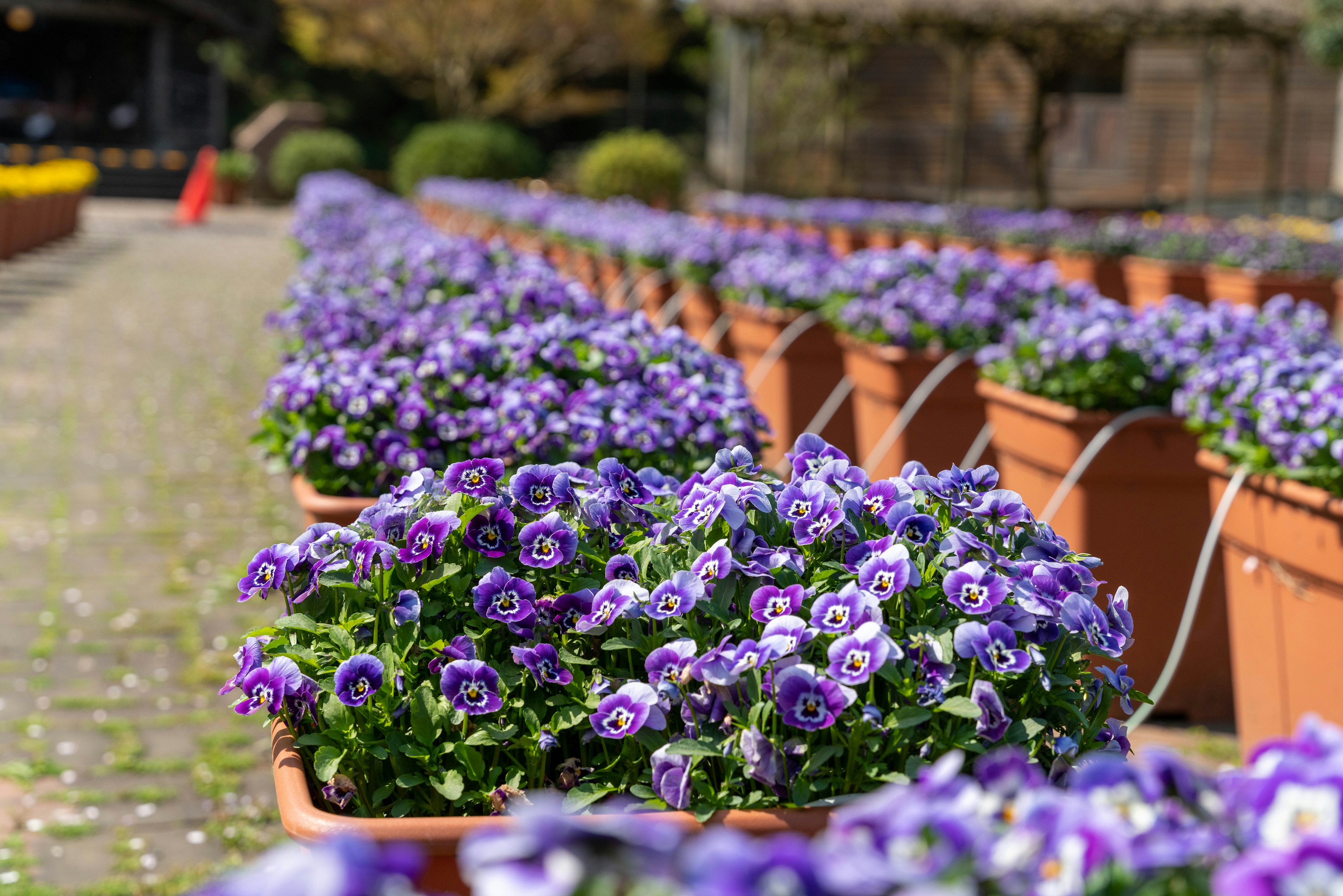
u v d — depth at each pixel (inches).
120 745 141.3
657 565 78.1
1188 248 493.0
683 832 65.8
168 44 1251.2
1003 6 706.8
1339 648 118.4
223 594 192.1
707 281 318.7
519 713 75.9
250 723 148.5
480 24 1179.9
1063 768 71.4
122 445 285.0
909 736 70.1
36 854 117.6
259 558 79.9
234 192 1154.7
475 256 247.8
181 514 234.2
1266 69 782.5
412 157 960.3
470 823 66.0
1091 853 37.1
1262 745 43.9
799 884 33.0
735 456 87.4
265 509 240.2
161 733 145.0
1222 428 137.8
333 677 76.5
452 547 82.7
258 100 1561.3
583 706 75.1
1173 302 187.9
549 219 508.4
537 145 1417.3
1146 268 482.6
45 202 694.5
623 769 75.2
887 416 212.4
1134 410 154.4
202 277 611.8
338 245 348.5
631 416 124.4
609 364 140.4
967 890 35.7
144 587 194.2
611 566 78.5
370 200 547.5
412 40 1178.0
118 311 489.7
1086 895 38.4
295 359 164.2
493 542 81.7
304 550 80.8
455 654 75.5
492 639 79.6
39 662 164.2
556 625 78.1
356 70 1473.9
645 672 78.6
